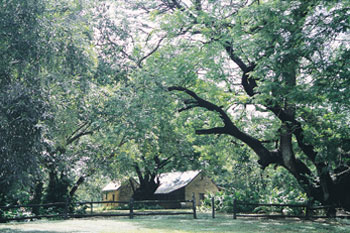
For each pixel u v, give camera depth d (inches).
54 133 627.5
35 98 462.9
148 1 852.6
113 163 1140.5
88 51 555.2
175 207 2182.6
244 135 792.9
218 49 699.4
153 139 1011.3
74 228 617.3
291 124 713.6
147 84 753.0
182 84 773.3
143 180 2036.2
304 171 780.0
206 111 832.3
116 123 780.0
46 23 479.5
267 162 784.3
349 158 687.1
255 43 547.5
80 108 713.6
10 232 545.3
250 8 560.4
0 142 435.8
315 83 482.0
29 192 931.3
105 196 2652.6
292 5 498.3
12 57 455.2
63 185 1002.7
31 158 454.6
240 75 834.2
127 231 567.5
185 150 1229.1
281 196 1013.8
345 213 852.0
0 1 453.1
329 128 653.9
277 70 498.3
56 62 498.3
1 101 434.0
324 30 463.2
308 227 657.6
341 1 468.8
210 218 869.2
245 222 754.8
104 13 699.4
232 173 1600.6
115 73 720.3
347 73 444.1
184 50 761.0
